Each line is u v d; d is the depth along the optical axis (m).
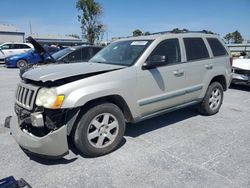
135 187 2.99
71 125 3.40
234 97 7.69
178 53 4.78
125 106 3.97
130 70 3.96
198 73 5.07
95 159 3.66
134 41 4.69
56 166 3.47
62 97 3.27
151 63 4.05
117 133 3.87
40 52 6.78
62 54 9.36
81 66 4.03
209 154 3.79
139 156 3.74
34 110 3.41
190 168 3.39
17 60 17.12
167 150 3.94
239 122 5.25
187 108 6.19
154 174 3.25
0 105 6.75
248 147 4.03
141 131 4.75
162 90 4.42
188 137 4.45
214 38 5.70
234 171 3.30
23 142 3.36
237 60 9.11
